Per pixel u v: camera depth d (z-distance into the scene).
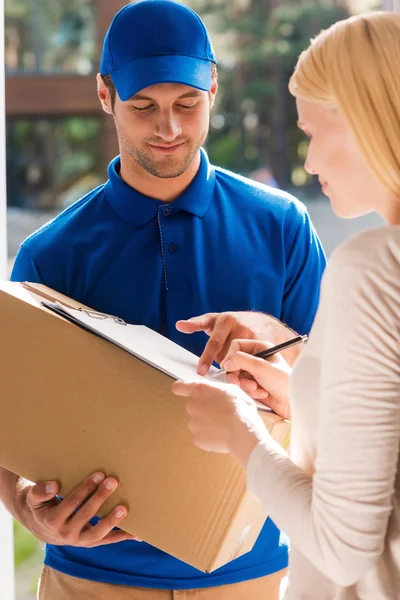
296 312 1.87
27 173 7.80
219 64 7.99
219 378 1.54
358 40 1.09
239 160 8.05
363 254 1.06
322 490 1.07
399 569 1.12
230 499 1.42
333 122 1.14
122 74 1.74
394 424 1.05
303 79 1.15
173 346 1.65
